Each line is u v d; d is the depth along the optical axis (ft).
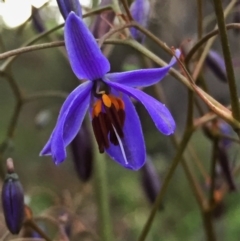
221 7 0.34
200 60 0.42
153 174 0.48
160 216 1.01
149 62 0.46
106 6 0.40
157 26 0.51
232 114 0.35
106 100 0.35
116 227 1.00
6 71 0.46
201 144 0.96
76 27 0.33
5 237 0.45
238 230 0.88
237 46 0.64
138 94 0.34
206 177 0.50
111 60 0.63
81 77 0.34
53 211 0.52
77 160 0.46
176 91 0.87
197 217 0.98
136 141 0.36
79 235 0.51
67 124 0.35
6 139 0.49
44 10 0.49
